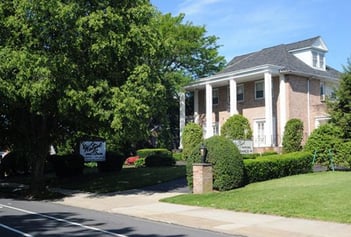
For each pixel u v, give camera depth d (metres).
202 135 38.03
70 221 13.69
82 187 25.34
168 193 20.77
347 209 13.48
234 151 19.34
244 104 39.44
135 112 19.91
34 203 19.56
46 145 23.44
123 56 20.80
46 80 18.92
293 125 32.31
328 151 23.55
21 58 18.78
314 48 38.94
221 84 40.84
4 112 23.09
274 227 12.08
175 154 38.66
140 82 20.55
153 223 13.35
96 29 19.53
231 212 14.88
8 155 35.91
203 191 18.97
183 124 41.41
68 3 19.83
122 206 17.41
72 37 19.81
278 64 36.56
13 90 19.50
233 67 39.88
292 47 39.94
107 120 20.80
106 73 21.05
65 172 30.23
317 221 12.66
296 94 36.44
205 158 19.47
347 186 17.00
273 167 21.36
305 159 23.08
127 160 38.53
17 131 24.69
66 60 19.41
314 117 37.19
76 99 19.38
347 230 11.34
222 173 19.05
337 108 25.72
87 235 11.10
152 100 21.23
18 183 30.06
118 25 20.28
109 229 12.10
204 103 43.66
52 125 23.67
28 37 19.67
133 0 21.36
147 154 37.91
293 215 13.53
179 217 14.20
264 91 37.28
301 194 15.99
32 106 19.98
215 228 12.19
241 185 19.53
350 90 25.38
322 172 22.62
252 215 14.12
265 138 35.38
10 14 20.19
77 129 24.36
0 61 19.25
